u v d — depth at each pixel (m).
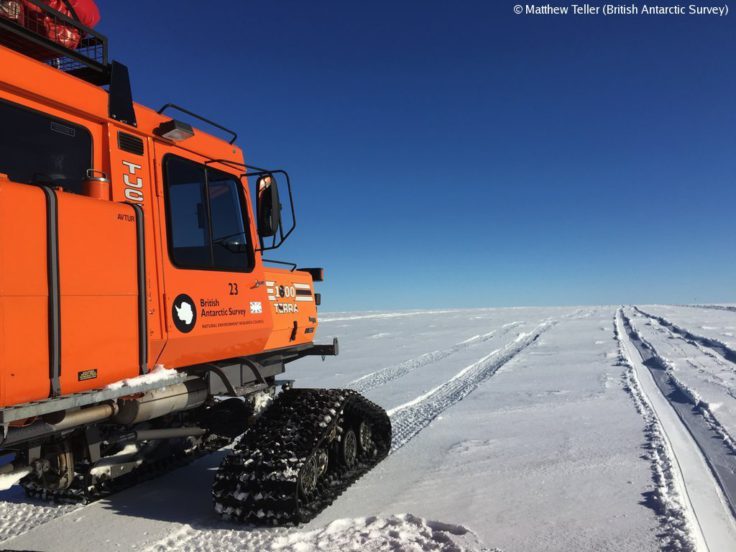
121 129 3.12
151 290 3.10
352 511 3.43
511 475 4.10
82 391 2.55
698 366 9.47
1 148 2.47
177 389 3.37
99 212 2.66
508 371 9.81
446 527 3.12
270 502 3.09
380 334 20.42
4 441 2.32
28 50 3.07
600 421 5.73
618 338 15.56
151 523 3.26
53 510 3.51
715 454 4.51
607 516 3.24
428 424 5.95
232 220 4.00
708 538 2.96
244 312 3.91
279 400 3.86
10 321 2.21
